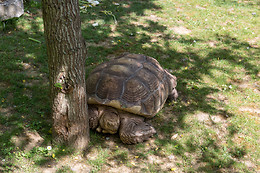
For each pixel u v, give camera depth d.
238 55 7.26
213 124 4.82
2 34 7.12
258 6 11.39
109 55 6.83
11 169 3.62
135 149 4.21
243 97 5.59
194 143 4.40
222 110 5.18
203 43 7.84
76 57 3.44
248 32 8.73
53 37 3.27
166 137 4.51
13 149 3.94
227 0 11.91
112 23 8.52
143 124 4.33
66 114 3.74
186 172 3.86
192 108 5.21
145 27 8.57
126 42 7.54
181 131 4.63
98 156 4.02
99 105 4.29
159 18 9.38
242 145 4.38
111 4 10.01
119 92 4.17
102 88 4.23
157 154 4.15
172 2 11.02
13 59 6.05
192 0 11.48
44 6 3.17
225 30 8.76
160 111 5.07
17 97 4.97
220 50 7.45
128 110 4.11
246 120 4.90
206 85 5.92
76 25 3.33
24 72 5.74
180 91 5.68
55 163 3.84
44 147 4.03
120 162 3.95
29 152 3.90
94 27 8.12
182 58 6.93
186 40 7.92
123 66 4.53
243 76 6.33
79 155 4.02
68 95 3.62
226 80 6.14
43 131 4.34
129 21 8.79
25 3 8.84
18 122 4.43
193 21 9.29
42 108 4.81
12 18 7.57
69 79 3.51
